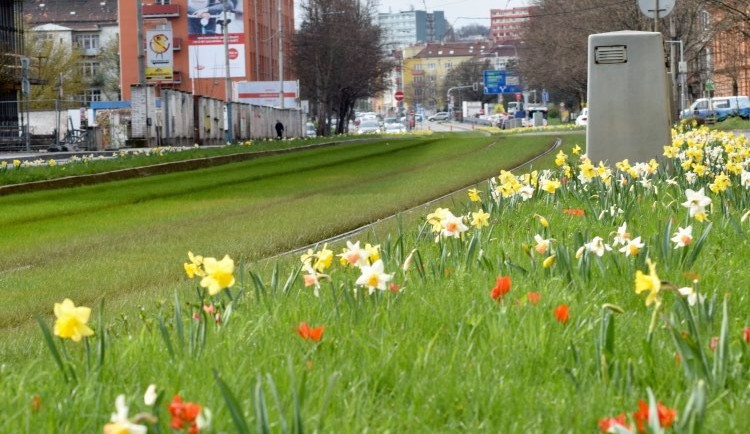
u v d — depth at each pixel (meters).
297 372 4.66
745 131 53.62
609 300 6.59
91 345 5.92
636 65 19.14
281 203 21.25
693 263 7.49
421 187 24.44
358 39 107.12
